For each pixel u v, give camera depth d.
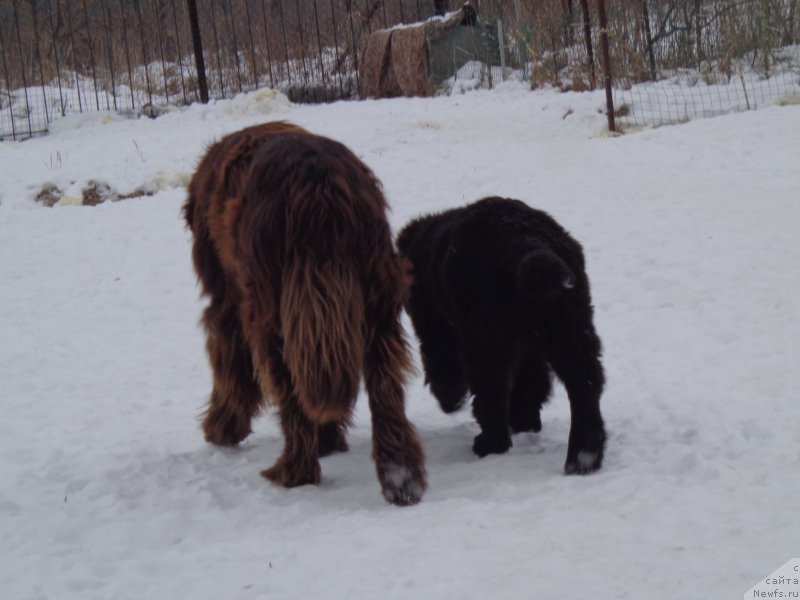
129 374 4.62
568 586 2.51
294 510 3.08
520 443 3.57
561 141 7.81
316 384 2.99
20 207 7.73
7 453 3.74
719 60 9.14
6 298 5.65
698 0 9.70
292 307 3.00
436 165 7.36
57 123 10.82
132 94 11.87
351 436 3.80
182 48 14.02
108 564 2.84
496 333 3.30
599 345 3.22
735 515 2.78
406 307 3.68
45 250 6.50
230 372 3.56
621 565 2.58
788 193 5.72
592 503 2.93
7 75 11.96
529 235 3.29
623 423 3.55
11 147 9.61
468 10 11.16
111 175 8.05
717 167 6.41
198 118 10.59
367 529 2.88
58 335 5.09
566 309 3.16
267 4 14.59
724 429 3.39
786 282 4.66
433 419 3.93
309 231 3.00
